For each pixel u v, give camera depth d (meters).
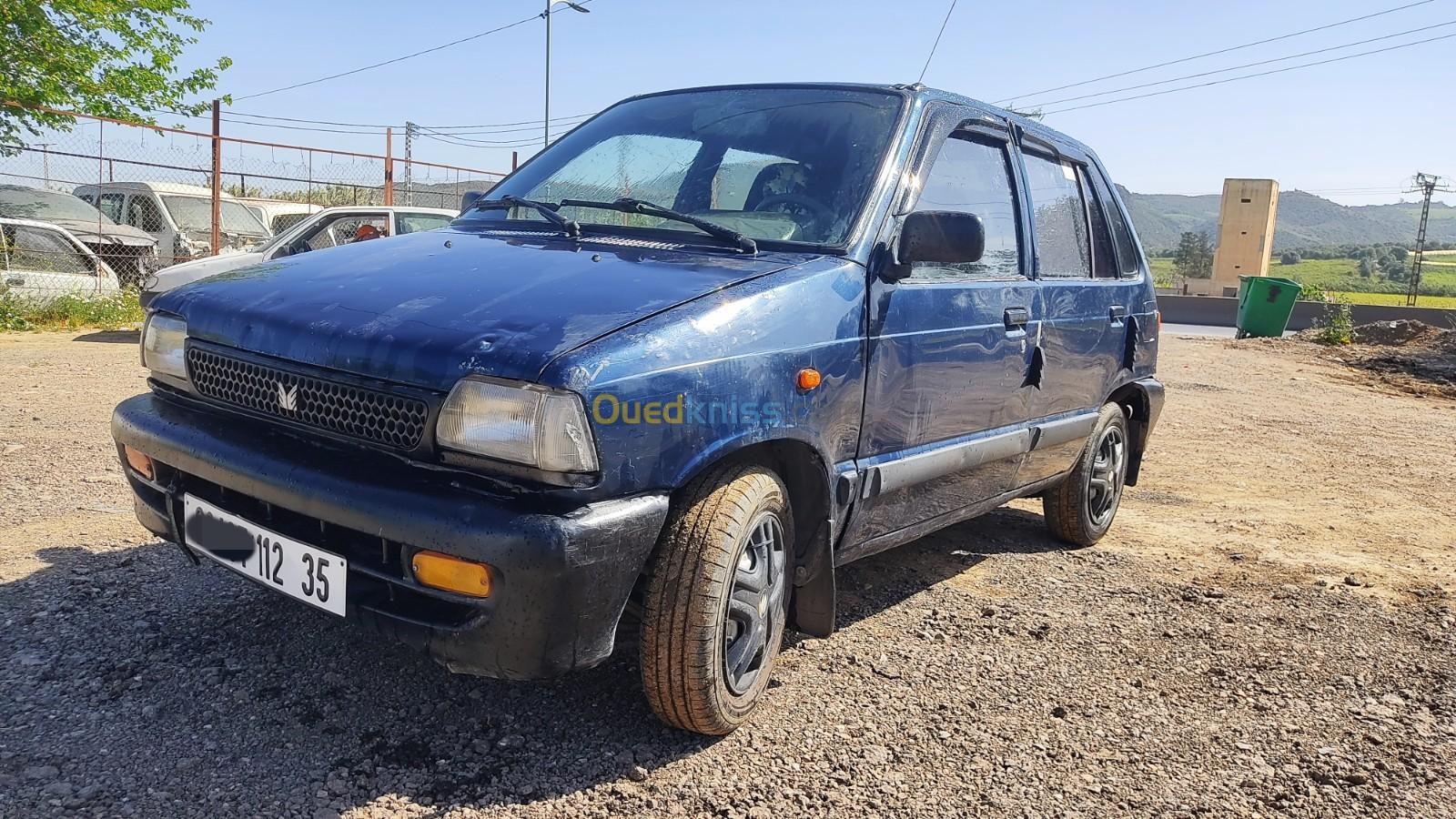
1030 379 3.86
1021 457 3.94
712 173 3.38
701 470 2.47
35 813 2.20
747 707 2.77
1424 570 4.76
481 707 2.81
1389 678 3.47
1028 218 3.94
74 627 3.11
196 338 2.78
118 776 2.36
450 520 2.18
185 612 3.27
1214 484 6.51
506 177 3.94
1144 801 2.61
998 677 3.30
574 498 2.22
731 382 2.49
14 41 12.84
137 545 3.86
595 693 2.94
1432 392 12.33
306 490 2.35
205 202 15.67
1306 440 8.27
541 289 2.57
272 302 2.68
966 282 3.46
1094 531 4.88
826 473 2.85
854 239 2.99
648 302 2.48
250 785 2.37
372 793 2.38
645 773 2.53
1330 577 4.57
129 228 14.12
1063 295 4.06
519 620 2.18
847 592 4.04
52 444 5.43
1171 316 32.41
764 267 2.81
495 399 2.20
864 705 3.03
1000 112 3.95
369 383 2.37
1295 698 3.28
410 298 2.58
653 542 2.37
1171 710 3.15
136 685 2.79
